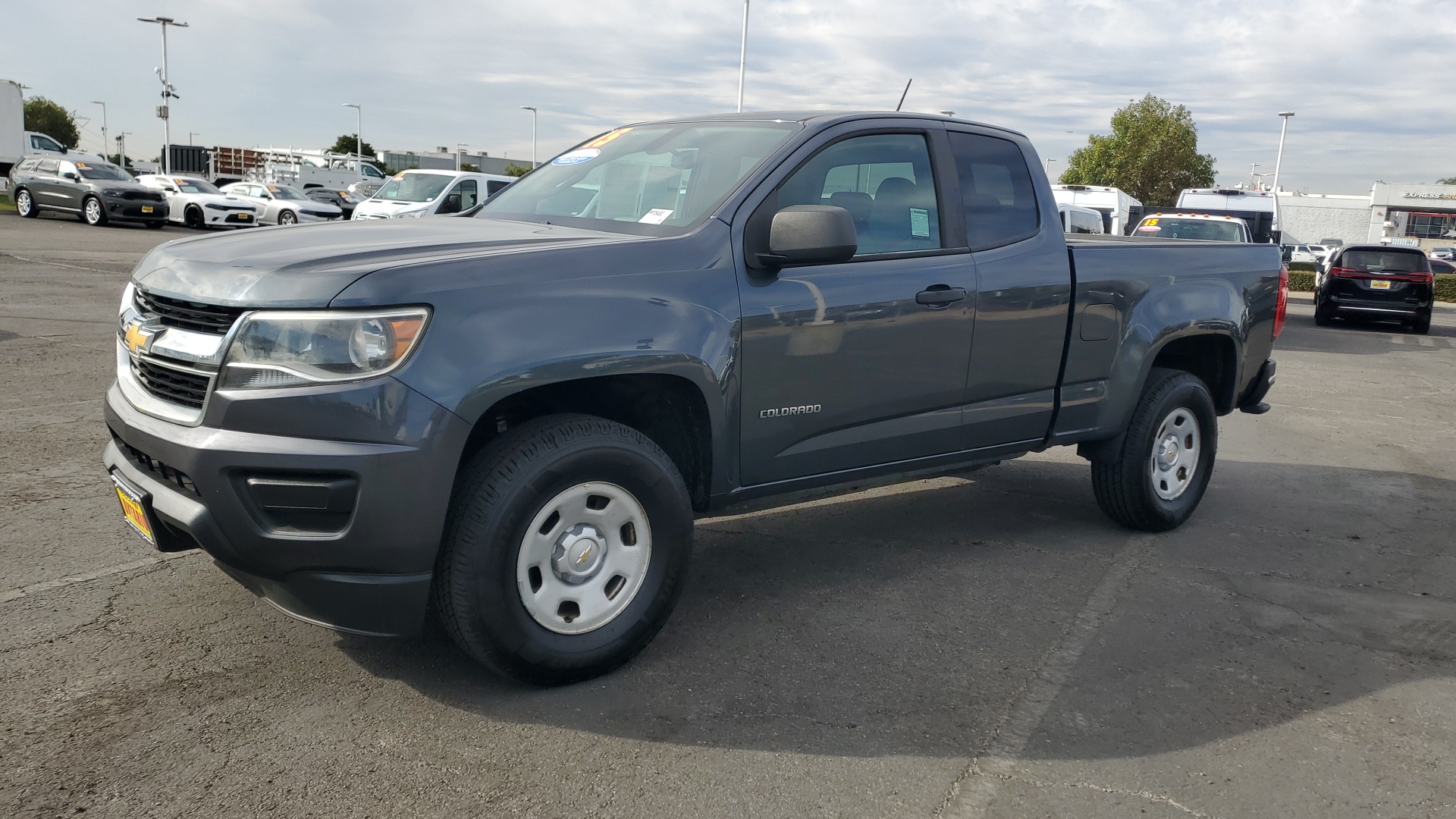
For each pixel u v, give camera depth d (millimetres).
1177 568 4531
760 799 2566
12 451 5438
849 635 3615
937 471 4172
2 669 3074
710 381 3260
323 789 2529
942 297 3896
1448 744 3000
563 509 3006
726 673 3262
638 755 2744
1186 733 3000
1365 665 3549
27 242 19062
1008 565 4457
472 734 2820
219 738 2748
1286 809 2619
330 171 42125
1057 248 4414
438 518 2760
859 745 2842
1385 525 5418
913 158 4035
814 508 5281
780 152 3619
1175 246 4973
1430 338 17422
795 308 3475
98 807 2418
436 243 3102
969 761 2789
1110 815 2557
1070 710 3111
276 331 2684
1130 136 66062
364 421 2658
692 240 3318
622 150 4188
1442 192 68562
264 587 2844
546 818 2447
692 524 3303
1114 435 4766
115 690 2980
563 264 3016
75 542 4156
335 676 3123
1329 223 60156
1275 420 8602
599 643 3125
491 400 2803
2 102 32250
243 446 2656
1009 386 4262
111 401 3154
